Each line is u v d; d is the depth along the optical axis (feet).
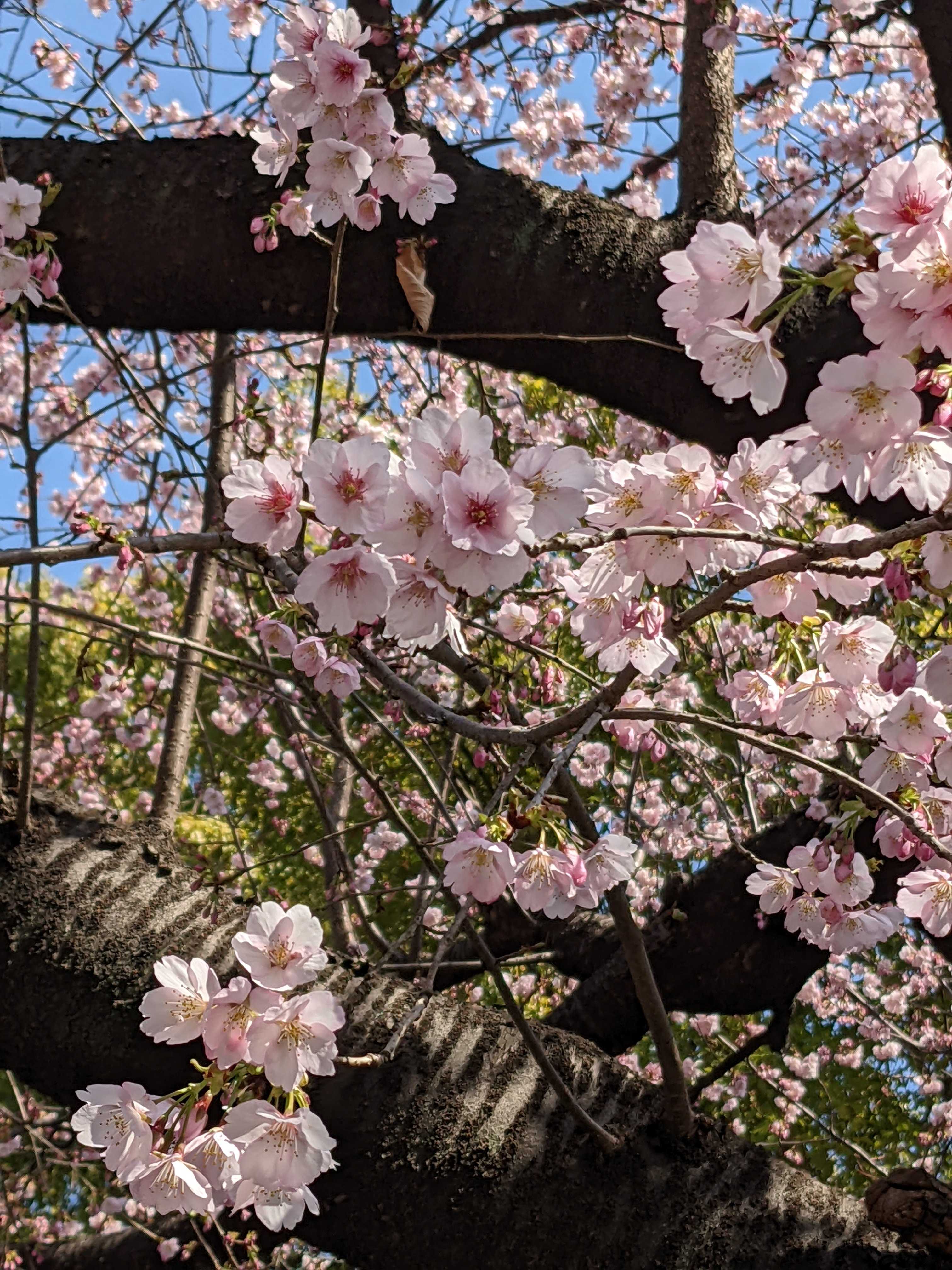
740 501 5.65
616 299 8.23
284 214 6.93
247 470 5.14
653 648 6.02
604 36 16.10
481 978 17.29
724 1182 7.13
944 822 6.50
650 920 10.02
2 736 8.09
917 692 5.60
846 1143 18.47
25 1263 9.77
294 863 22.97
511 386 18.19
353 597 4.78
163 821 8.22
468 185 8.36
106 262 8.27
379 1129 6.88
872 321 4.01
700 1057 21.68
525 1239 6.75
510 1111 7.10
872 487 4.57
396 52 8.69
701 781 15.79
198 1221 9.66
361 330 8.58
